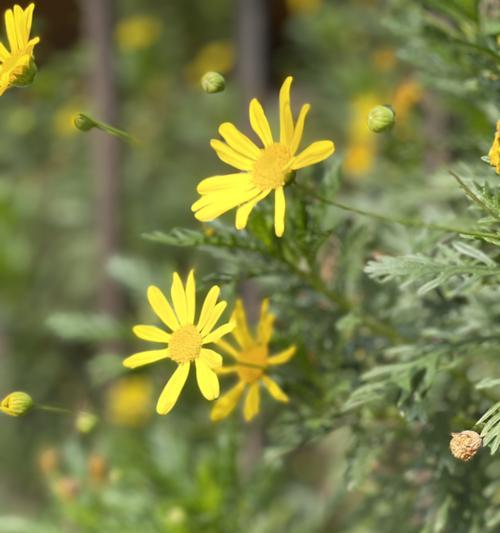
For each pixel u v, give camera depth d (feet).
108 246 5.92
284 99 2.92
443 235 3.22
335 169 3.16
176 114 7.07
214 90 2.99
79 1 5.74
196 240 3.10
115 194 5.89
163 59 7.23
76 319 3.76
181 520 3.69
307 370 3.27
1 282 6.64
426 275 2.97
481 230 3.02
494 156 2.82
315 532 3.94
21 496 6.58
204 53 7.30
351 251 3.31
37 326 6.79
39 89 6.49
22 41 2.97
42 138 6.87
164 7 7.57
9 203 6.59
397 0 3.63
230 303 3.55
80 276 6.72
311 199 3.18
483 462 3.27
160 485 3.84
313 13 6.57
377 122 2.94
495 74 3.19
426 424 3.22
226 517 3.80
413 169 3.77
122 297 5.80
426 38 3.37
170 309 2.97
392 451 3.48
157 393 5.08
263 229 3.11
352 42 6.26
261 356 3.13
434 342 3.26
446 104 3.64
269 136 2.95
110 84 5.74
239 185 2.95
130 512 3.76
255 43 6.12
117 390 5.87
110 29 5.67
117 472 3.72
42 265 6.82
